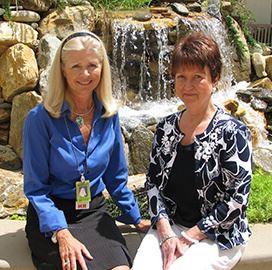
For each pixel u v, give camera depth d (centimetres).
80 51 246
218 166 241
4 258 265
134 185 380
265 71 705
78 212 260
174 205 258
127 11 615
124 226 303
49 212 245
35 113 251
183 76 239
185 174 247
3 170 440
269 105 647
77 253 235
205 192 245
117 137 272
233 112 559
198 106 242
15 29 496
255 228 305
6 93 491
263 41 877
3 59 497
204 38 237
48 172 255
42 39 504
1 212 385
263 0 916
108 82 261
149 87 617
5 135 496
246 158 238
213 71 238
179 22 622
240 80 698
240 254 253
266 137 590
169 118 256
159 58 610
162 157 253
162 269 236
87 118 259
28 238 259
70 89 253
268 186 367
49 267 244
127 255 251
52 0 543
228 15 726
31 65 486
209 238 244
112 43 592
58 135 250
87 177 258
